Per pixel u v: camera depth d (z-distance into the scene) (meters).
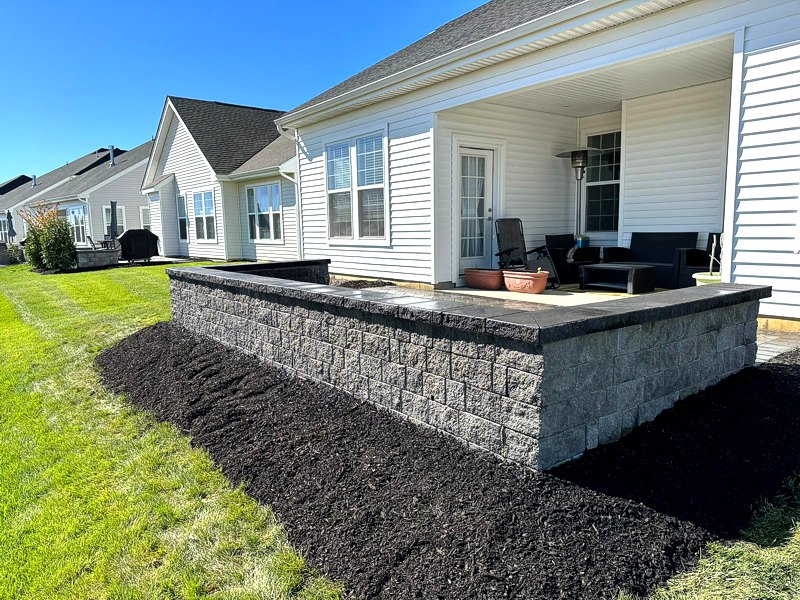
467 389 2.57
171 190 18.44
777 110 4.37
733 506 2.21
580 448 2.41
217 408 3.77
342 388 3.53
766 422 2.78
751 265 4.65
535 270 7.56
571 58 5.71
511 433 2.37
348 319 3.38
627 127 7.68
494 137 7.94
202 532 2.44
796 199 4.34
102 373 5.17
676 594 1.79
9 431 3.95
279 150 14.81
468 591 1.84
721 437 2.64
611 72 6.07
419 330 2.82
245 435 3.31
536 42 5.72
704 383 3.07
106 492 2.91
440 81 7.12
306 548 2.24
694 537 2.03
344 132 9.16
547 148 8.59
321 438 3.04
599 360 2.43
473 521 2.12
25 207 30.75
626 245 7.89
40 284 11.86
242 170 14.84
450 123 7.48
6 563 2.36
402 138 7.94
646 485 2.28
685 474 2.37
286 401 3.63
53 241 14.36
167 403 4.06
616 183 8.35
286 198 13.70
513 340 2.29
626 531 2.04
